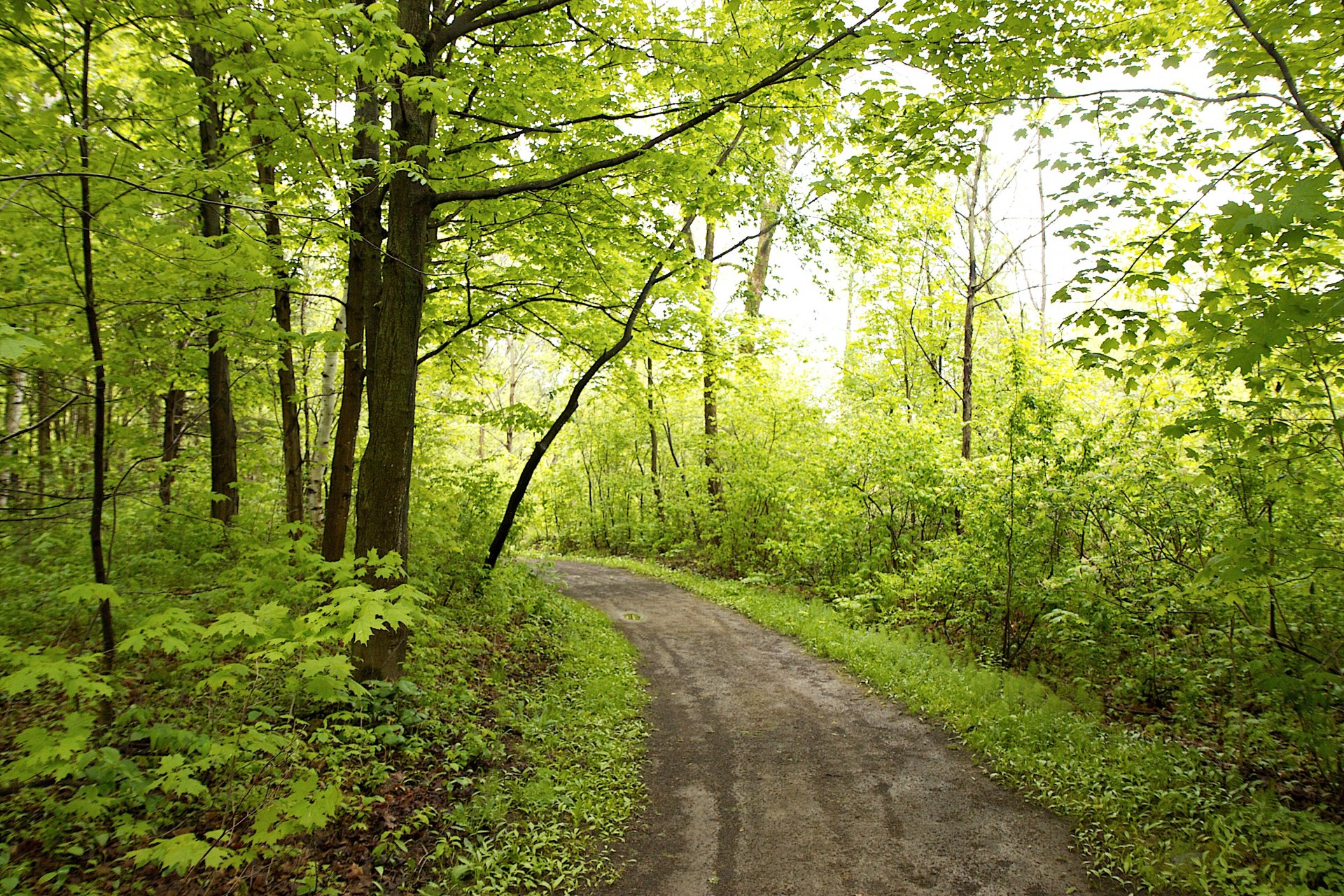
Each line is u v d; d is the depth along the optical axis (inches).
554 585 569.9
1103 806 200.8
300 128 229.3
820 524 527.8
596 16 310.5
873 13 213.0
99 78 269.3
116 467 398.3
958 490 404.8
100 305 193.5
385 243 264.7
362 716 212.4
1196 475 246.4
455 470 479.5
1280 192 176.9
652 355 497.4
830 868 181.0
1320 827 177.6
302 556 221.0
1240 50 186.9
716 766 243.4
